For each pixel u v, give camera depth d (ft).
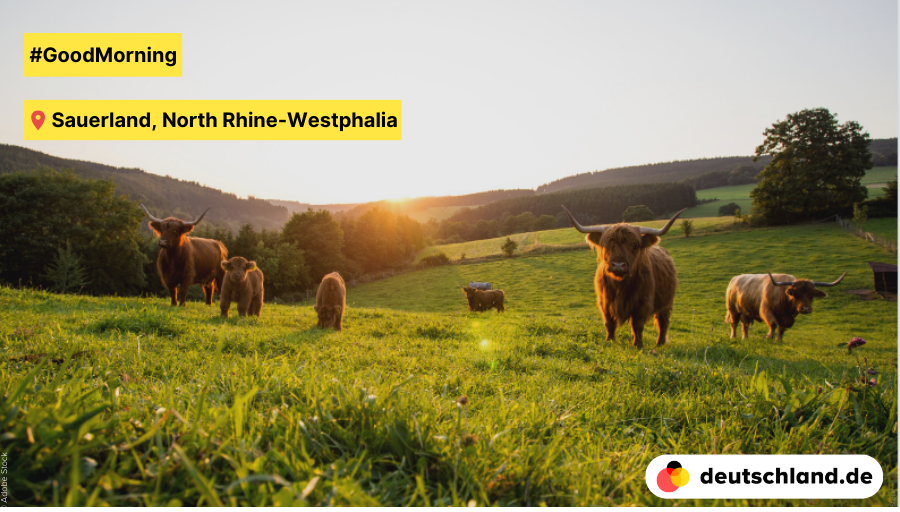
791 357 31.30
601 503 5.47
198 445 5.06
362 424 6.28
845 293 109.70
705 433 8.54
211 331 22.58
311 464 5.21
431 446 6.06
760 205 205.57
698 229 214.69
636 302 29.35
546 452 6.27
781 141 206.90
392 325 36.78
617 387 13.91
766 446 8.12
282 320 36.22
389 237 276.41
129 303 37.81
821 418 9.09
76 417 4.88
